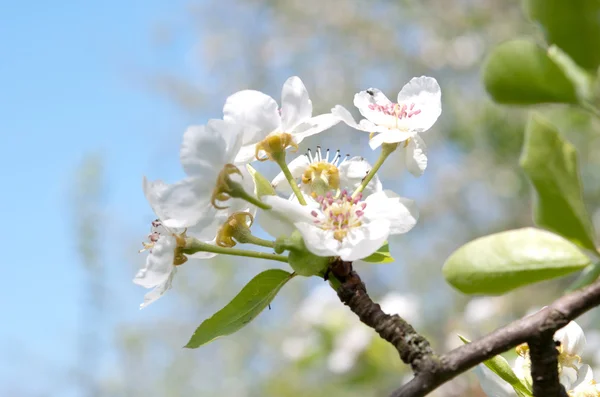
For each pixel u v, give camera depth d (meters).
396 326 0.32
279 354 1.29
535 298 0.99
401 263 1.50
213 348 1.55
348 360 0.73
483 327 0.78
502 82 0.29
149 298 0.35
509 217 1.47
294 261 0.33
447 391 0.61
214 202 0.33
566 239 0.29
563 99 0.29
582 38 0.28
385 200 0.34
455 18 1.57
